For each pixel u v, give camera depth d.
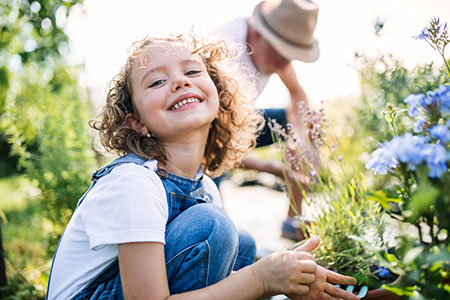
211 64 1.53
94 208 1.07
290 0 2.10
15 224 2.84
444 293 0.90
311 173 1.42
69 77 3.33
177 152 1.30
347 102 2.77
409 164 0.91
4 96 3.26
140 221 1.02
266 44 2.18
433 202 0.90
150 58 1.27
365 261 1.16
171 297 1.00
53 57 3.44
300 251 1.10
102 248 1.06
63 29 3.33
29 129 2.85
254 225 2.71
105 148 1.42
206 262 1.08
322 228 1.30
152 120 1.24
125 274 1.02
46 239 2.26
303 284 1.04
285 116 2.26
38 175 2.23
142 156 1.24
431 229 0.96
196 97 1.27
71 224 1.18
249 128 1.74
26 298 1.71
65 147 2.29
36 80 3.42
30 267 1.99
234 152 1.66
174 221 1.15
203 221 1.12
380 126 1.96
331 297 1.07
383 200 1.04
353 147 2.50
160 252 1.04
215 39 1.58
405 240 0.93
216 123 1.56
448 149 0.96
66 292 1.12
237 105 1.63
